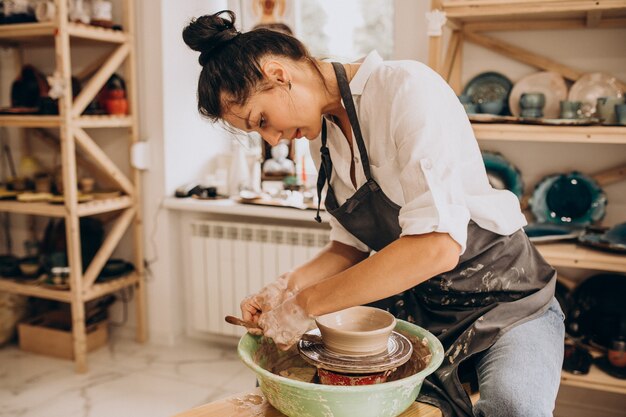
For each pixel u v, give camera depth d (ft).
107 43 10.41
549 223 8.16
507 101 8.30
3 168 11.94
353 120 4.45
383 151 4.44
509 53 8.16
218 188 10.77
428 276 3.80
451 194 3.86
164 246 10.66
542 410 3.84
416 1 8.63
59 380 9.56
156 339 11.02
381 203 4.65
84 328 9.86
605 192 8.09
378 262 3.82
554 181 8.20
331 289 3.94
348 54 10.11
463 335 4.59
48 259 10.25
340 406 3.56
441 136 3.99
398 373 4.38
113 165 10.09
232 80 4.15
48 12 9.04
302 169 10.23
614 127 6.79
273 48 4.24
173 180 10.60
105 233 11.12
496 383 4.07
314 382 4.25
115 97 10.05
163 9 10.02
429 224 3.71
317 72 4.42
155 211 10.63
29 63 11.34
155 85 10.25
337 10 10.03
